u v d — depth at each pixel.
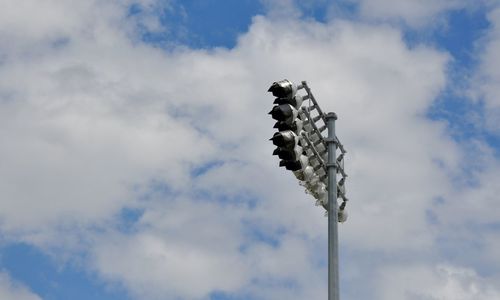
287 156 17.23
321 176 18.44
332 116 18.84
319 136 18.48
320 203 18.61
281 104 17.38
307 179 17.78
